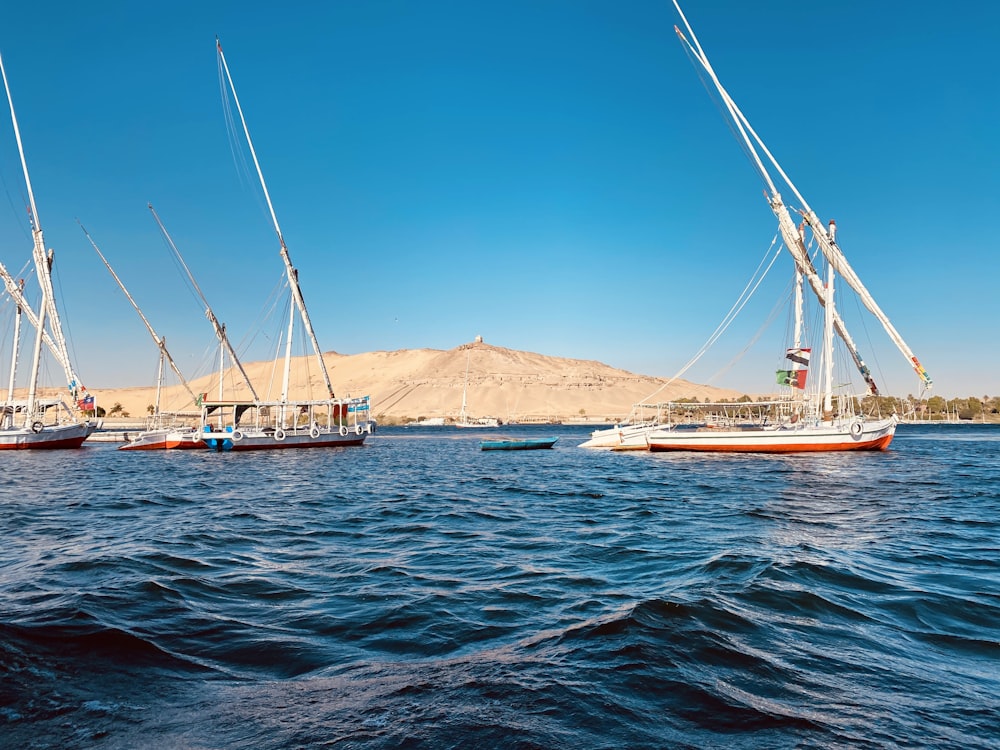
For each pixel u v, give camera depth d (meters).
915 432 122.62
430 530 17.56
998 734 5.43
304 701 5.97
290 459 52.78
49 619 8.00
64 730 5.26
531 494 27.55
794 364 49.12
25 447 61.97
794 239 48.12
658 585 10.78
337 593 10.35
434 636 8.16
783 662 7.06
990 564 12.68
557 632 8.18
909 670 6.93
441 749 4.98
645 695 6.07
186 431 64.38
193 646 7.55
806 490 27.36
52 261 66.81
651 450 57.34
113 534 16.17
